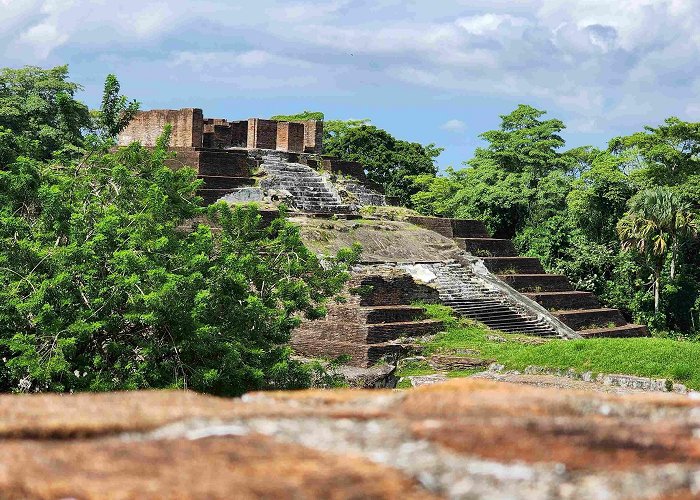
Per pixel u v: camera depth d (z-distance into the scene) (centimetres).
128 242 2683
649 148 8100
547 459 638
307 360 3888
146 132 5478
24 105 5791
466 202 7825
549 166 8756
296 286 3030
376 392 930
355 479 589
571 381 3528
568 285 5344
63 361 2369
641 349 3659
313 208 5238
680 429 705
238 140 5959
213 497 552
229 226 3173
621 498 578
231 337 2717
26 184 3025
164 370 2575
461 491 587
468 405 780
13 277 2617
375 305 4266
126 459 620
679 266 6719
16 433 682
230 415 743
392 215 5450
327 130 10481
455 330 4312
